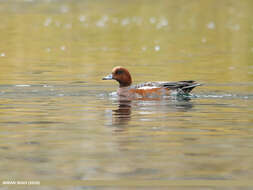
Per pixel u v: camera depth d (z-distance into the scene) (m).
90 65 27.11
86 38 39.97
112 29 45.84
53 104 16.56
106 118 14.43
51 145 11.66
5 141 12.02
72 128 13.26
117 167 10.17
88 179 9.55
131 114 14.95
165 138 12.23
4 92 18.83
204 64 27.23
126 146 11.57
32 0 70.31
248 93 18.48
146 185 9.27
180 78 22.81
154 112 15.22
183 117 14.50
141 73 24.39
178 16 56.31
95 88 19.91
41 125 13.61
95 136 12.44
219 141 11.95
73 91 19.17
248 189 9.07
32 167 10.20
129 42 37.72
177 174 9.80
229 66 26.34
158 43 37.16
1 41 37.34
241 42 37.16
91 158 10.70
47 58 29.75
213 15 56.84
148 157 10.73
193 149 11.30
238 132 12.77
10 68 25.64
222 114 14.86
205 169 10.01
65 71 24.81
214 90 19.20
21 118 14.47
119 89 18.45
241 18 53.88
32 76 23.00
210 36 41.06
